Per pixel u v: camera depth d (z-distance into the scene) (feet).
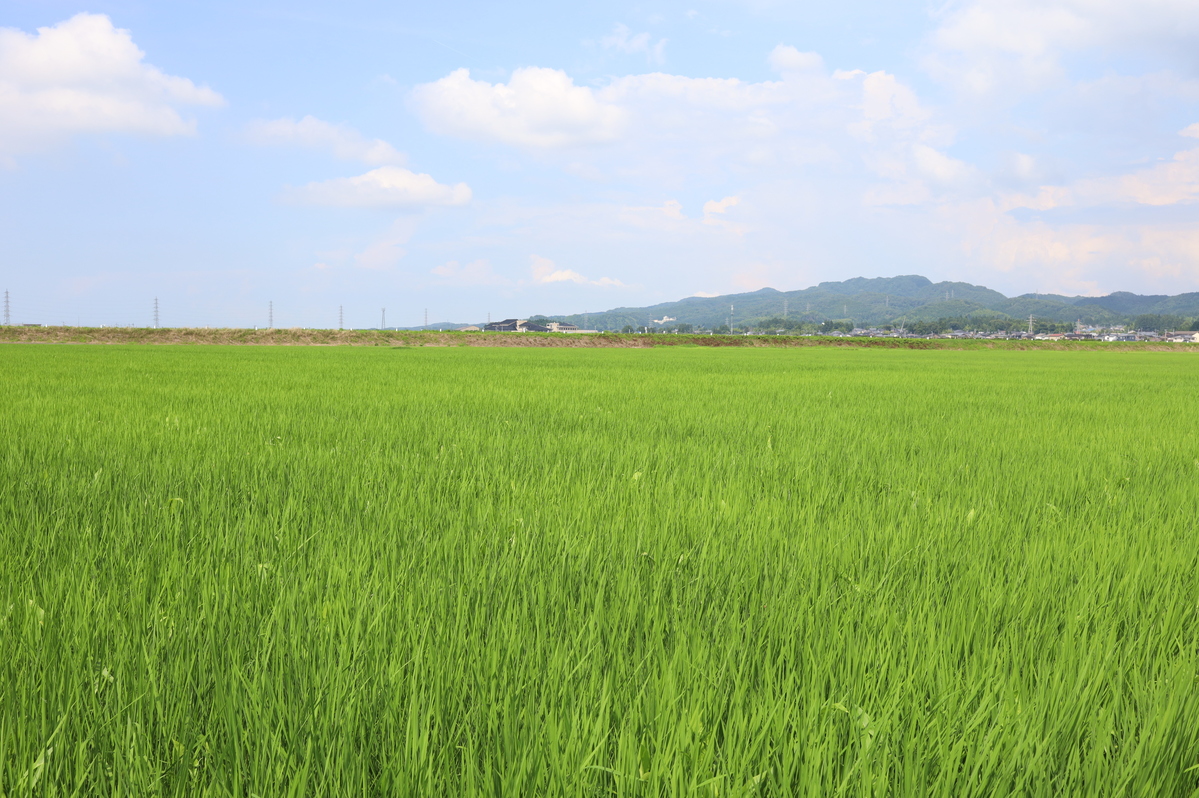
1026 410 33.63
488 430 23.56
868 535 10.83
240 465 16.25
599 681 5.84
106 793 4.64
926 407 34.35
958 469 17.88
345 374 53.62
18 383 40.57
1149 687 6.08
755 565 9.30
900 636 6.86
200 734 5.23
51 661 5.98
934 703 5.81
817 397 38.96
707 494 13.94
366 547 9.59
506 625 6.94
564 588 8.32
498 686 5.80
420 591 7.95
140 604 7.38
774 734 5.22
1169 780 4.95
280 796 4.50
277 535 10.34
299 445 19.71
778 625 7.20
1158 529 11.82
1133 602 8.14
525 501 12.96
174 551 9.22
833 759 5.03
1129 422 29.17
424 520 11.47
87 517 11.25
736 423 26.68
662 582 8.48
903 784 4.70
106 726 5.10
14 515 11.19
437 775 4.69
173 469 15.66
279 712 5.26
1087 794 4.70
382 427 23.72
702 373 63.16
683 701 5.59
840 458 19.25
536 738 4.95
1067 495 14.96
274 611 7.00
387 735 5.11
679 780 4.56
